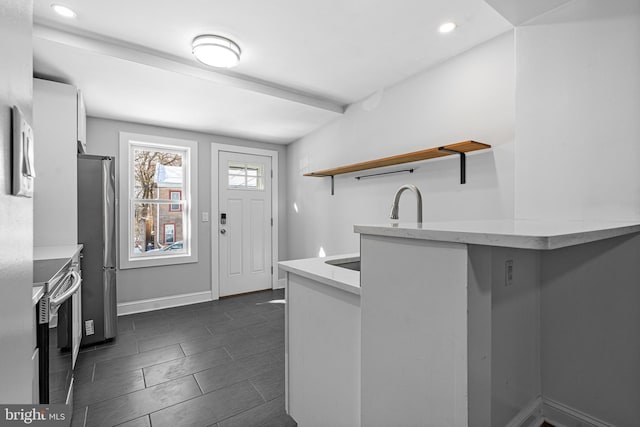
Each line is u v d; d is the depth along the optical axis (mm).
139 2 1653
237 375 2090
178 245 3785
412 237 941
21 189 482
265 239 4383
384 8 1730
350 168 2891
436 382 902
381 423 1068
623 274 1220
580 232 768
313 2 1675
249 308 3561
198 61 2301
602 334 1271
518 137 1561
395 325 1020
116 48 2051
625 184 1237
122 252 3371
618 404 1230
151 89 2576
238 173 4188
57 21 1805
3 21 423
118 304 3346
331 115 3291
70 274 1627
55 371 1364
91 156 2549
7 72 437
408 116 2594
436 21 1849
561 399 1387
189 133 3805
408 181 2607
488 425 922
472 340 845
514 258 1278
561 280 1385
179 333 2818
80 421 1622
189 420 1645
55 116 2361
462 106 2197
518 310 1311
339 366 1301
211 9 1722
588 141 1335
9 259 449
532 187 1506
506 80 1956
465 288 829
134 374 2094
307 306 1484
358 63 2352
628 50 1236
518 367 1313
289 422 1642
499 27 1913
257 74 2521
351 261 1878
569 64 1397
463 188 2184
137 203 3537
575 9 1381
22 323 510
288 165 4512
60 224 2365
